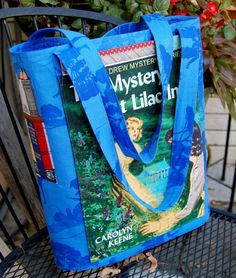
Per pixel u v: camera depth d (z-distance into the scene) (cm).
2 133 117
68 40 69
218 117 170
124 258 85
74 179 74
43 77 67
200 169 88
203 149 87
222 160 181
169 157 82
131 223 83
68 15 92
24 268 88
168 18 81
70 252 80
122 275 87
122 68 73
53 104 68
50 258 91
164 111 79
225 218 99
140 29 80
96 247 81
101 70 69
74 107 70
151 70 75
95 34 113
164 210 83
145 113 77
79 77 67
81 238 79
